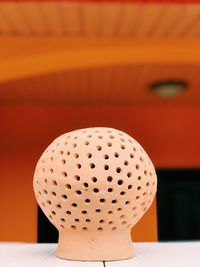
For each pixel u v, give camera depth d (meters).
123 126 5.44
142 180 0.86
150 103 5.39
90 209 0.83
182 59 3.38
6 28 3.13
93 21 3.00
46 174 0.86
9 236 5.05
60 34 3.26
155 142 5.43
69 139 0.87
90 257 0.87
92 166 0.83
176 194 5.20
